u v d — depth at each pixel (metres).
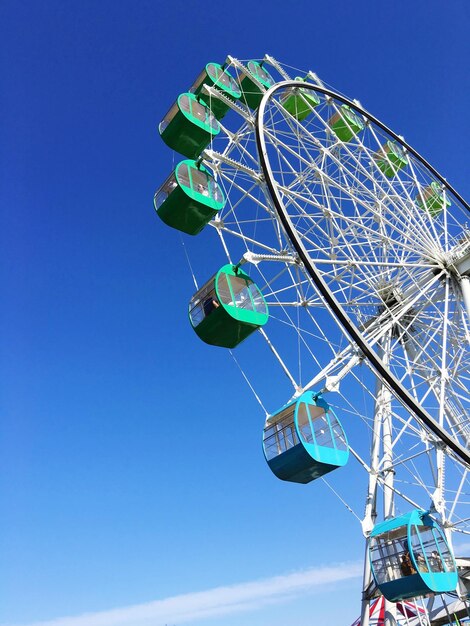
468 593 18.91
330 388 15.95
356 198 21.06
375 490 18.45
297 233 16.45
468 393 20.12
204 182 21.27
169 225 21.48
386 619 17.12
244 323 17.44
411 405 15.01
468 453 14.88
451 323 21.39
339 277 21.14
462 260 21.45
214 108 26.14
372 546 16.56
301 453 15.04
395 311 21.97
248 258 17.80
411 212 23.36
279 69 27.72
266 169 17.84
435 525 16.14
